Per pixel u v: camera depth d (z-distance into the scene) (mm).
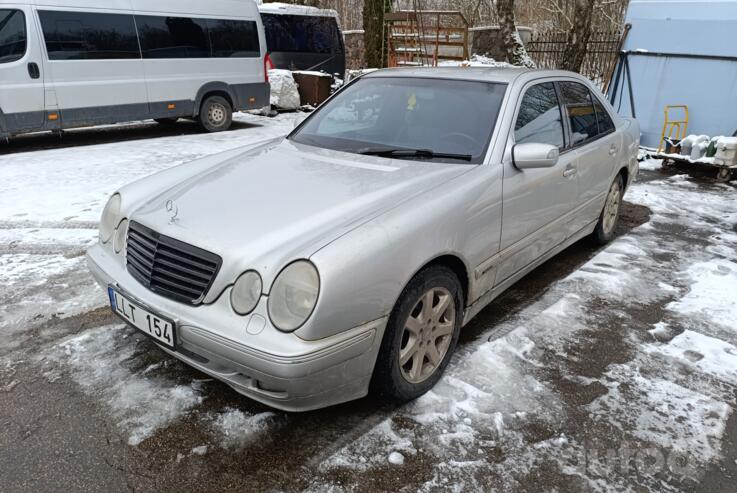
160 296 2318
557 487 2109
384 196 2514
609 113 4465
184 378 2691
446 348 2699
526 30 13547
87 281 3740
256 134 9922
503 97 3168
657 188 6895
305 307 1995
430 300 2506
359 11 28984
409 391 2494
